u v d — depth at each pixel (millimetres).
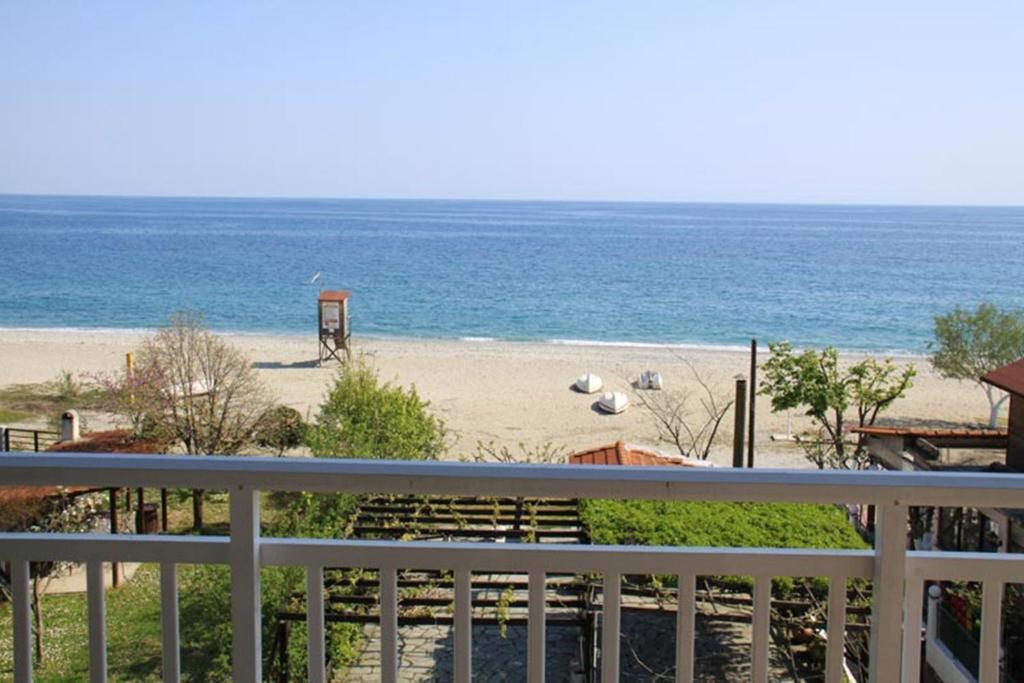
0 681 4391
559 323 51938
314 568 2115
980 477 1978
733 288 67250
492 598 8219
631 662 8031
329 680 8539
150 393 20438
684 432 26609
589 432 26703
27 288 64375
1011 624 8016
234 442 20688
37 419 26797
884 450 16484
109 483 2049
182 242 109000
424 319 52844
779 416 28812
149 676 9117
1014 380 14414
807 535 8359
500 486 1978
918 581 2051
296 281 69438
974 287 68938
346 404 17031
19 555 2152
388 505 9523
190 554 2115
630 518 8711
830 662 2107
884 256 96812
